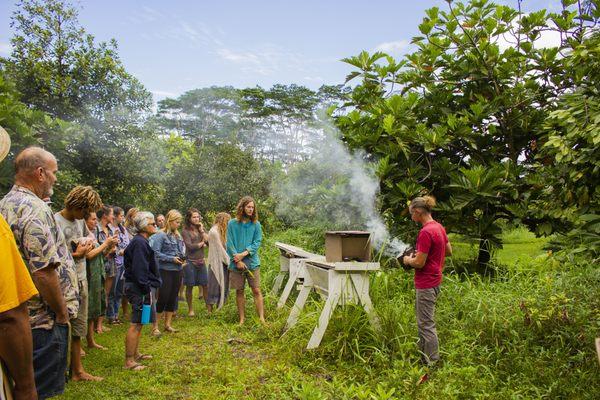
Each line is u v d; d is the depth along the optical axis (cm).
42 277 284
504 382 422
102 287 638
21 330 195
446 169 759
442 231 480
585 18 752
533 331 473
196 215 802
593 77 675
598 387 388
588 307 469
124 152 1290
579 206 600
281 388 432
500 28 805
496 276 666
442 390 401
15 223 284
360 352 507
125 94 1343
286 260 808
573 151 585
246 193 1591
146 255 511
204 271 812
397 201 755
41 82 1231
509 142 809
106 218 681
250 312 727
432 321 472
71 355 467
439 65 839
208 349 568
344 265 527
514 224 743
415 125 786
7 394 196
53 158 316
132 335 508
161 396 430
